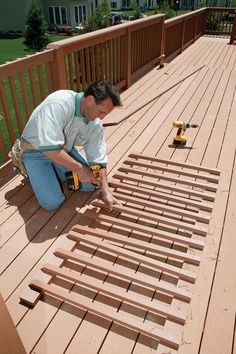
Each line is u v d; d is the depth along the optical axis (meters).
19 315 1.45
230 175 2.45
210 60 6.23
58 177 2.15
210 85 4.57
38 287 1.54
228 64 5.88
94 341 1.35
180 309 1.46
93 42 3.40
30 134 1.90
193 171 2.46
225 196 2.21
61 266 1.70
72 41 2.93
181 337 1.35
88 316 1.45
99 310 1.43
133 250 1.81
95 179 2.00
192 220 2.01
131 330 1.39
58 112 1.74
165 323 1.40
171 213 2.06
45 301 1.51
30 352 1.31
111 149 2.83
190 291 1.53
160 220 1.96
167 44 6.19
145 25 4.76
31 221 2.01
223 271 1.66
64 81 2.92
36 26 15.50
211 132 3.12
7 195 2.25
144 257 1.69
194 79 4.90
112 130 3.19
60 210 2.11
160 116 3.51
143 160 2.63
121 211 2.02
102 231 1.87
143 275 1.63
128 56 4.32
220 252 1.77
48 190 2.02
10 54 14.23
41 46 15.84
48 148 1.72
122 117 3.41
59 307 1.49
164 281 1.62
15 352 1.12
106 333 1.38
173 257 1.74
